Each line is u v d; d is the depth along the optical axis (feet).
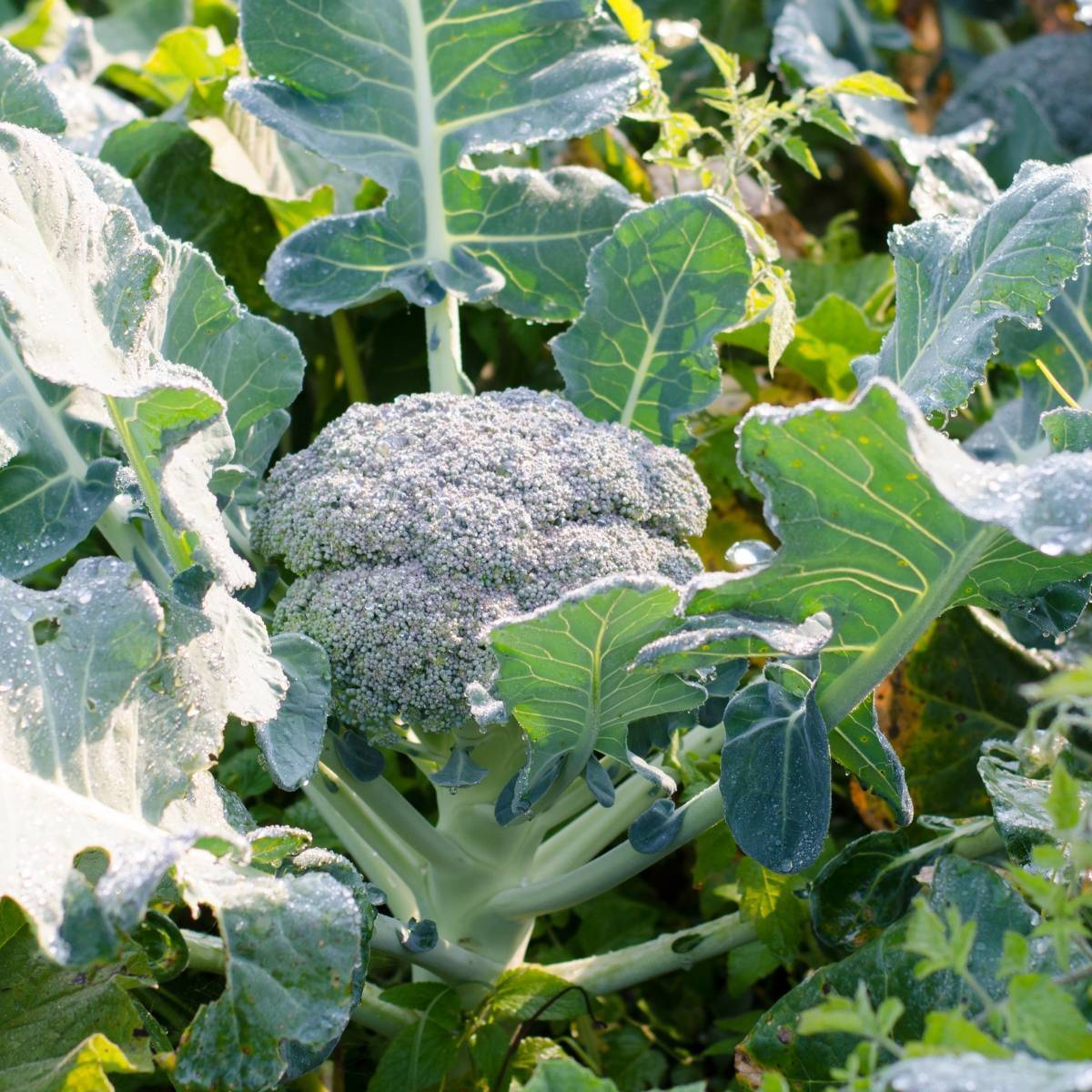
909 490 2.52
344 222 3.18
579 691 2.62
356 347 3.69
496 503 2.81
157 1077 2.96
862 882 2.84
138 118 3.54
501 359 3.75
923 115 4.95
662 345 3.08
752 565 2.67
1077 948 2.56
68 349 2.58
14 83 2.98
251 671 2.65
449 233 3.20
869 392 2.44
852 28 4.42
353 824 2.90
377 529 2.80
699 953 2.99
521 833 2.87
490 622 2.77
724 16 4.26
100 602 2.56
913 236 2.92
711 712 2.86
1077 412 2.61
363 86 3.16
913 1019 2.62
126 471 2.78
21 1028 2.58
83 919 2.39
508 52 3.16
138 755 2.54
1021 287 2.72
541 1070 2.40
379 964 3.21
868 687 2.68
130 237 2.71
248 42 3.13
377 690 2.76
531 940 3.28
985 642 3.18
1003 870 2.70
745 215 3.11
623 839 3.32
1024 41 5.01
